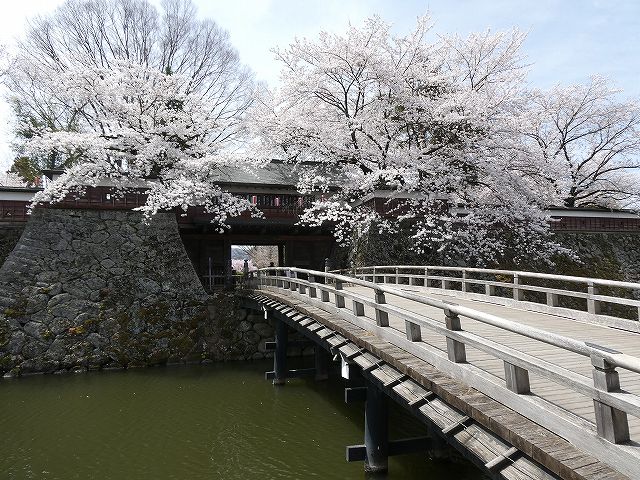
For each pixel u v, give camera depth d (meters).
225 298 16.11
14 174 27.77
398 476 6.75
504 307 9.73
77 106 23.20
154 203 16.02
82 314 14.45
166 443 8.58
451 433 3.89
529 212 17.25
